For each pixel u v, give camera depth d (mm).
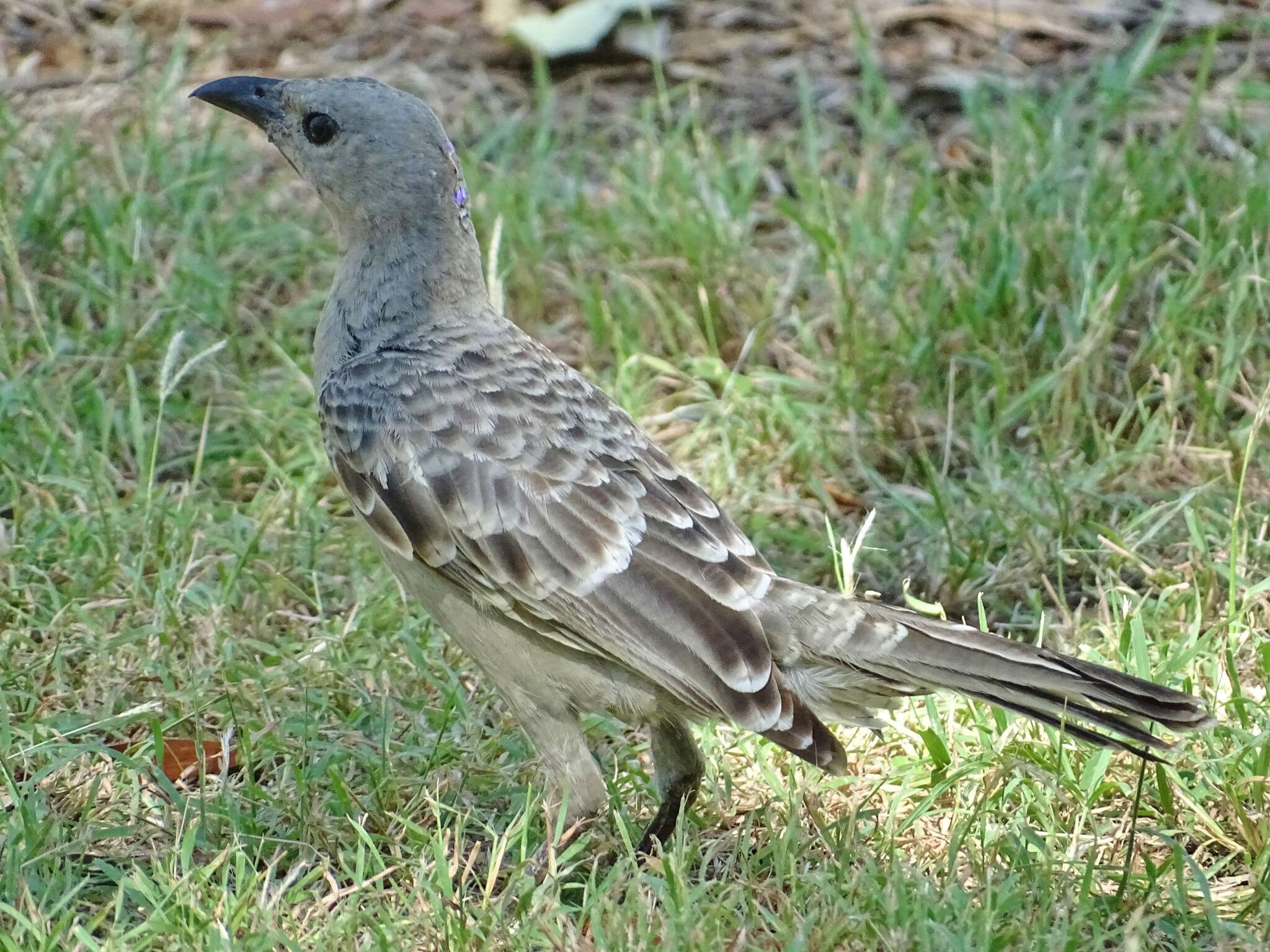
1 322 12688
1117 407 12219
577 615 8398
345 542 11266
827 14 17078
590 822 8742
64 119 15203
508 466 8625
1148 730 9203
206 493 11727
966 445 11930
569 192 14391
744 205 13898
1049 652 8227
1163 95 15398
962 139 15125
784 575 11141
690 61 16578
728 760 9578
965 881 8469
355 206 9375
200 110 15617
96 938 8148
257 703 9898
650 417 12477
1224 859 8602
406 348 9180
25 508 11344
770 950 7734
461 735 9688
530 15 17109
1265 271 12492
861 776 9383
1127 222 12820
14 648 10211
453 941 7809
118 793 9148
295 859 8805
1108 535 10898
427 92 16078
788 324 13211
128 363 12242
